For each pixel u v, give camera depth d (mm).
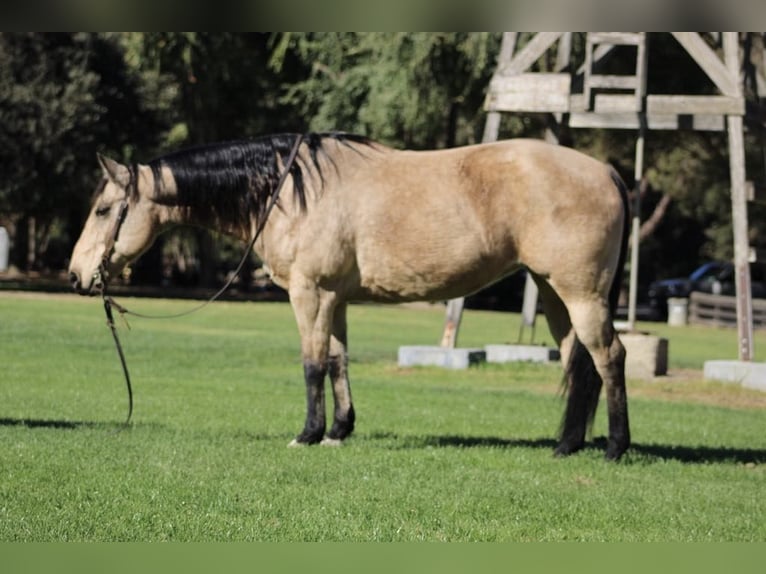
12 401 14875
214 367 21297
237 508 8742
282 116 50875
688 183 47875
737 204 21250
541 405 16656
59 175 47906
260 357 23438
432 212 11062
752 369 20453
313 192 11234
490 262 11117
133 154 52688
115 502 8750
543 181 10953
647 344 21625
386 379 20219
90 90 48219
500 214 11016
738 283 21297
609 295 11188
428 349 22469
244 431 12789
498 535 8234
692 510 9250
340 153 11383
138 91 51188
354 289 11414
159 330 29328
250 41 47156
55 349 23016
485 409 15977
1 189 46750
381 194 11188
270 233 11367
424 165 11297
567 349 11695
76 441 11398
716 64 21094
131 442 11492
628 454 11562
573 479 10352
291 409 15094
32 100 46031
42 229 64375
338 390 11875
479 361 22625
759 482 10695
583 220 10898
